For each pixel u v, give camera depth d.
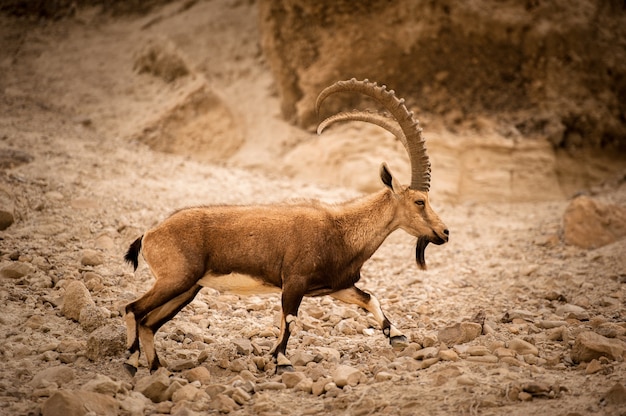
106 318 23.52
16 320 23.19
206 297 27.22
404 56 50.34
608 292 28.73
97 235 31.25
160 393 18.83
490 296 29.34
